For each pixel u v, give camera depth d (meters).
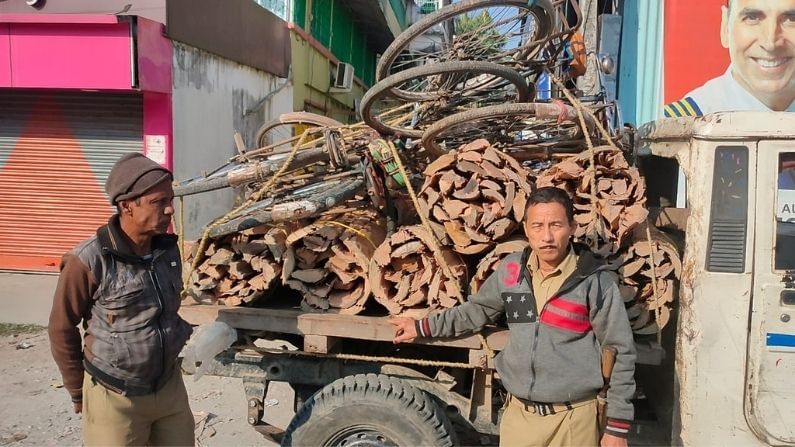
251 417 2.78
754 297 2.21
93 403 2.26
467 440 2.79
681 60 6.02
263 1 13.48
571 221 2.09
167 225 2.25
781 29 5.78
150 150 7.68
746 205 2.21
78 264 2.15
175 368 2.45
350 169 3.11
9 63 7.01
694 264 2.25
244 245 2.71
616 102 3.56
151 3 7.49
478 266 2.48
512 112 2.57
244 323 2.62
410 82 3.44
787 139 2.18
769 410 2.23
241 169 2.99
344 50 18.62
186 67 8.16
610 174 2.49
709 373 2.25
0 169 7.93
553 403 2.11
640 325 2.41
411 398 2.46
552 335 2.10
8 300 6.61
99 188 7.89
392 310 2.54
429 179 2.55
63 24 6.84
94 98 7.70
